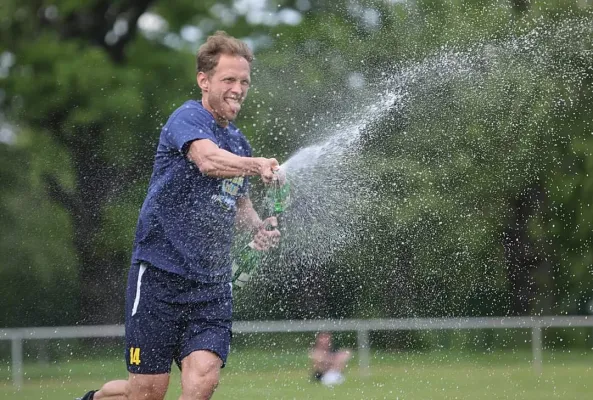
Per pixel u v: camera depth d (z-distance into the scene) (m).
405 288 27.50
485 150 30.16
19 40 40.03
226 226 9.56
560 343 28.52
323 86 30.53
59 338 22.95
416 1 31.81
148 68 38.44
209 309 9.47
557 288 35.12
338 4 32.88
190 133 9.10
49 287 31.42
